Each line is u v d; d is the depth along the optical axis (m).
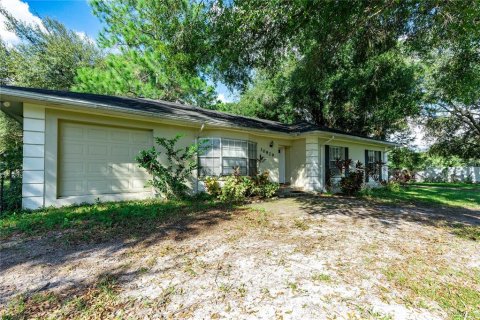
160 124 8.05
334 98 15.62
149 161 7.29
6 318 2.07
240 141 9.56
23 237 4.01
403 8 5.50
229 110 20.59
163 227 4.72
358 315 2.19
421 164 21.33
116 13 13.41
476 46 7.72
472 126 17.97
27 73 15.67
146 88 14.59
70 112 6.46
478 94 11.16
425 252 3.73
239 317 2.14
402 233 4.68
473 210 7.51
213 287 2.60
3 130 14.55
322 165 11.34
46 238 3.98
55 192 6.19
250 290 2.56
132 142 7.70
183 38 5.76
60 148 6.45
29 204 5.80
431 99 15.18
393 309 2.29
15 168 6.08
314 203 7.93
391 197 9.86
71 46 17.94
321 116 17.67
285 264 3.18
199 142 8.45
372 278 2.87
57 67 17.06
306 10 4.72
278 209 6.84
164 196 7.93
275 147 11.27
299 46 6.67
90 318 2.10
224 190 8.14
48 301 2.32
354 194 10.41
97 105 6.14
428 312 2.27
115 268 3.01
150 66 14.25
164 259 3.28
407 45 7.44
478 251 3.84
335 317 2.16
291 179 12.03
